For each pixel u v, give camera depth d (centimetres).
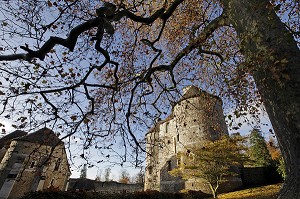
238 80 573
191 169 2125
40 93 498
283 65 294
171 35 1098
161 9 589
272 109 312
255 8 368
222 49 971
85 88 550
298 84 283
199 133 2439
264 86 328
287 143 279
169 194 1859
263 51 330
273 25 341
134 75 841
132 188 4003
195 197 2053
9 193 2552
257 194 1662
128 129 598
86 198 1245
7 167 2600
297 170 257
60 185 2884
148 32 1061
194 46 670
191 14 972
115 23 822
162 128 3362
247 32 375
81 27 455
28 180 2662
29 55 423
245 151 2097
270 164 2736
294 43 324
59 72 612
